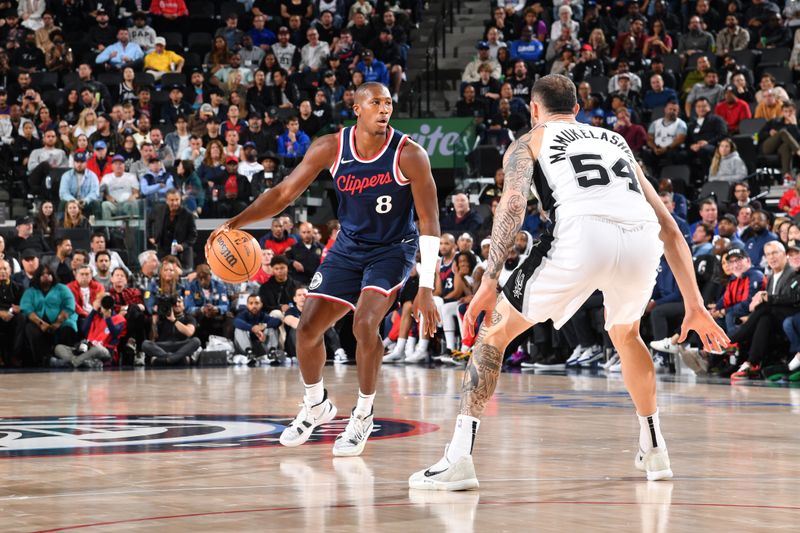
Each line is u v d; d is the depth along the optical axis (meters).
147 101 19.86
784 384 10.19
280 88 20.50
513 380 10.60
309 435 5.28
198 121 18.80
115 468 4.27
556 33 20.88
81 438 5.41
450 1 23.08
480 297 3.69
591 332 13.20
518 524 2.97
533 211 14.90
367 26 22.17
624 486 3.75
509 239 3.73
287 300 14.80
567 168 3.83
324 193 17.83
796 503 3.36
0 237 14.01
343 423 6.38
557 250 3.76
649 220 3.84
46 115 19.59
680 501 3.40
